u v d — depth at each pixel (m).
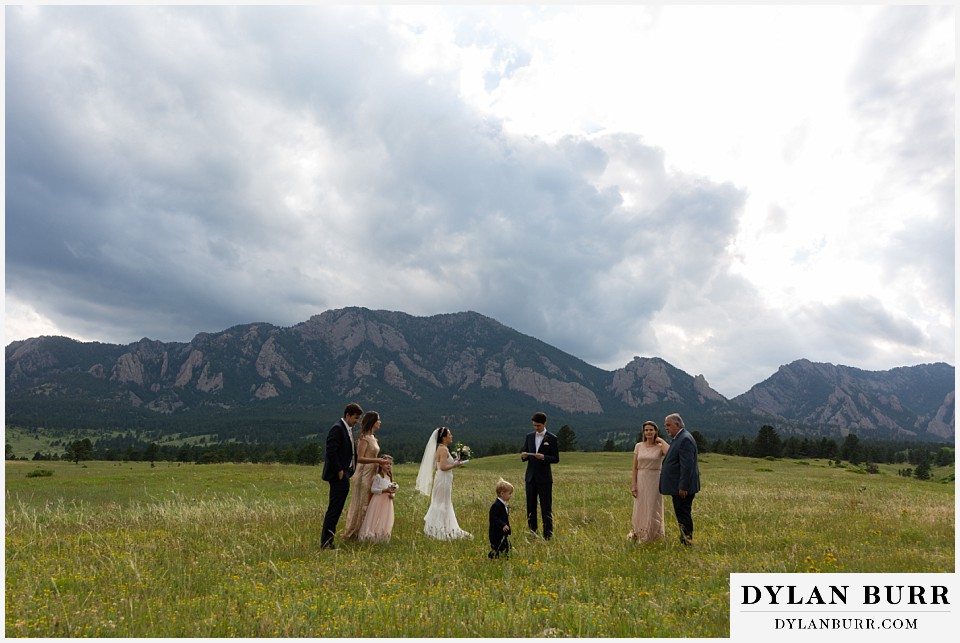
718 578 8.49
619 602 7.26
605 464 61.53
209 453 156.12
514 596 7.50
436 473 12.97
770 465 62.47
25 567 9.12
